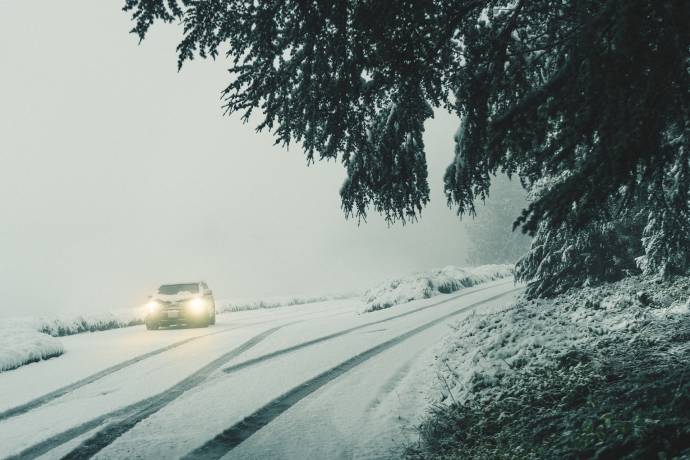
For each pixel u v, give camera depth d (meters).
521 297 15.69
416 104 6.07
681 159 6.12
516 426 5.22
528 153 5.89
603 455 3.70
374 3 4.61
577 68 3.39
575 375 6.11
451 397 6.87
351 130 6.00
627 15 3.01
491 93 5.82
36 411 7.72
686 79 3.18
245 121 5.57
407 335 13.21
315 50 5.22
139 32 4.95
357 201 6.97
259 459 5.50
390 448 5.58
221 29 5.00
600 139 3.30
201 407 7.56
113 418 7.15
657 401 4.35
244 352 12.24
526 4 5.38
